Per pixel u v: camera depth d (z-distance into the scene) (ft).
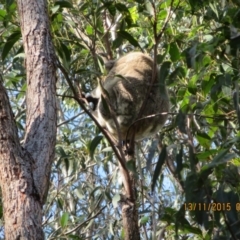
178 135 36.58
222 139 25.52
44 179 18.49
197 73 28.81
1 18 27.73
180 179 20.04
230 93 24.97
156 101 33.06
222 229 21.40
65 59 25.71
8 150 18.22
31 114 19.95
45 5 22.27
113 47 29.89
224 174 21.17
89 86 40.63
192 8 27.84
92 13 27.32
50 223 41.55
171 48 26.96
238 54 26.09
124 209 25.95
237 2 27.02
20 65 34.71
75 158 38.27
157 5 32.55
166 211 24.95
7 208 17.60
